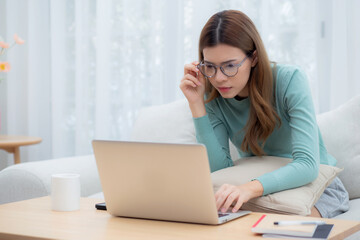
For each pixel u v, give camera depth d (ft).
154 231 4.01
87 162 7.75
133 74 10.94
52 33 11.56
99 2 11.03
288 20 9.43
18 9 12.00
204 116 6.23
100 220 4.43
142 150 4.20
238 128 6.43
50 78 11.94
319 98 9.25
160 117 8.15
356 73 8.79
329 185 6.39
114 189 4.46
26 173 6.87
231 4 9.83
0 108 12.23
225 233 3.93
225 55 5.37
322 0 9.19
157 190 4.28
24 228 4.10
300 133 5.58
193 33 10.13
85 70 11.35
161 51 10.67
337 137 7.30
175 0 10.55
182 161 4.07
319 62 9.19
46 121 12.00
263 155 6.42
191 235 3.88
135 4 10.91
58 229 4.08
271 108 5.82
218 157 6.18
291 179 5.30
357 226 4.13
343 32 8.78
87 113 11.37
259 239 3.75
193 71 6.21
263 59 5.65
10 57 11.97
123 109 11.01
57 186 4.80
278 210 5.17
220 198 4.69
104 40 11.04
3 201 7.02
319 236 3.70
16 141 9.54
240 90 5.65
